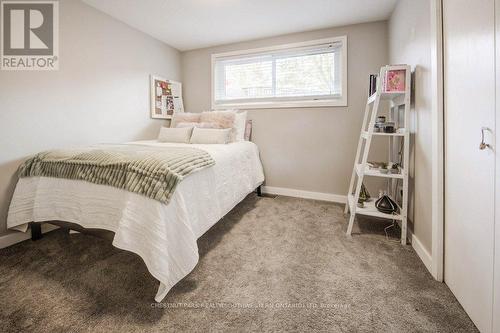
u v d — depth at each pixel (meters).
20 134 1.89
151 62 3.08
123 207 1.29
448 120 1.28
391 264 1.53
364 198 2.16
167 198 1.20
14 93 1.86
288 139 3.08
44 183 1.68
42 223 2.00
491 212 0.95
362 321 1.08
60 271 1.48
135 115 2.89
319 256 1.64
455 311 1.13
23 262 1.58
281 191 3.17
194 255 1.27
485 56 0.97
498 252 0.91
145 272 1.46
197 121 2.98
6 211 1.82
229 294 1.26
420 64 1.63
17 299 1.23
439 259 1.35
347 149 2.82
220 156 1.96
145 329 1.04
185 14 2.50
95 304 1.19
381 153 2.69
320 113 2.90
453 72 1.22
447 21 1.28
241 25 2.74
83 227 1.49
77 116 2.27
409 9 1.85
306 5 2.32
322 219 2.31
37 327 1.05
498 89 0.90
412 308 1.15
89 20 2.34
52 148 2.08
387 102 2.58
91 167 1.47
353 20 2.60
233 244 1.81
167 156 1.41
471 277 1.08
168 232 1.21
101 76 2.48
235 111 2.98
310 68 2.95
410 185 1.85
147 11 2.44
